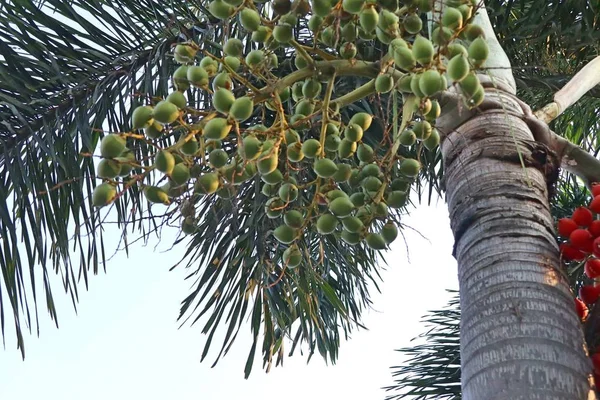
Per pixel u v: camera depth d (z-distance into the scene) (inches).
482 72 70.1
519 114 71.4
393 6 64.4
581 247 67.5
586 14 114.5
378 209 69.4
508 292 59.2
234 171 64.8
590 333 63.9
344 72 68.8
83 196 97.7
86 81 105.0
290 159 68.0
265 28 68.2
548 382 55.2
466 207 65.2
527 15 115.0
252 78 97.1
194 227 71.0
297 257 73.0
